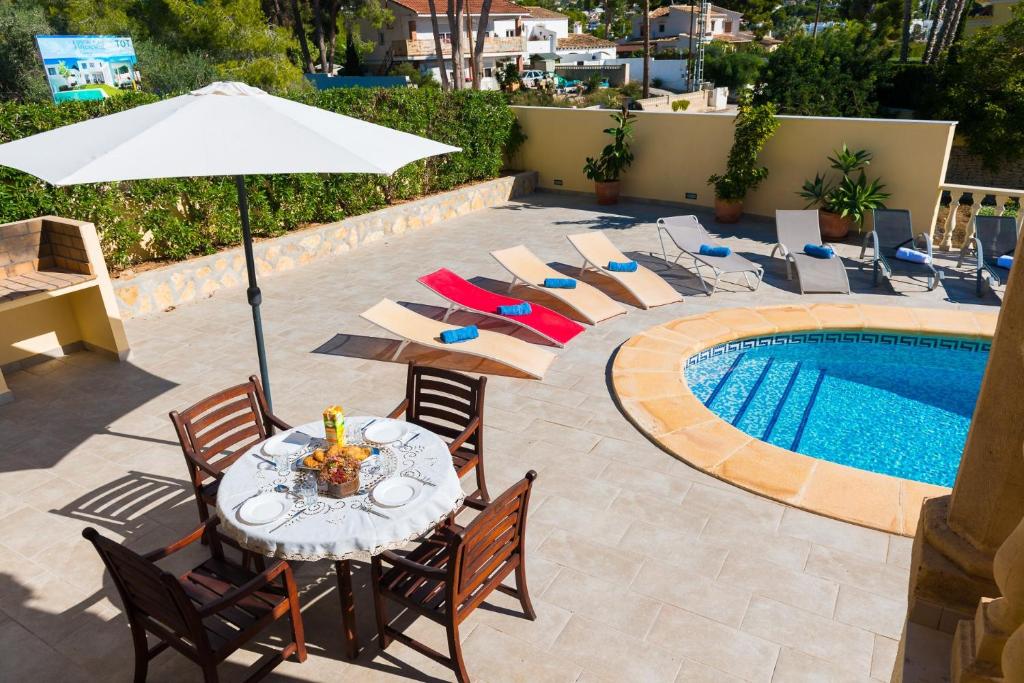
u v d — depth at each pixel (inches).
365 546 145.3
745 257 474.6
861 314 366.6
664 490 225.1
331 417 167.5
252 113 195.8
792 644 164.9
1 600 182.9
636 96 1733.5
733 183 550.6
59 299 335.6
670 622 172.1
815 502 215.0
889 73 1349.7
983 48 1251.2
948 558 93.7
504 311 345.4
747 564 191.2
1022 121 1224.8
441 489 161.3
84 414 284.0
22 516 217.9
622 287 422.3
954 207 465.7
